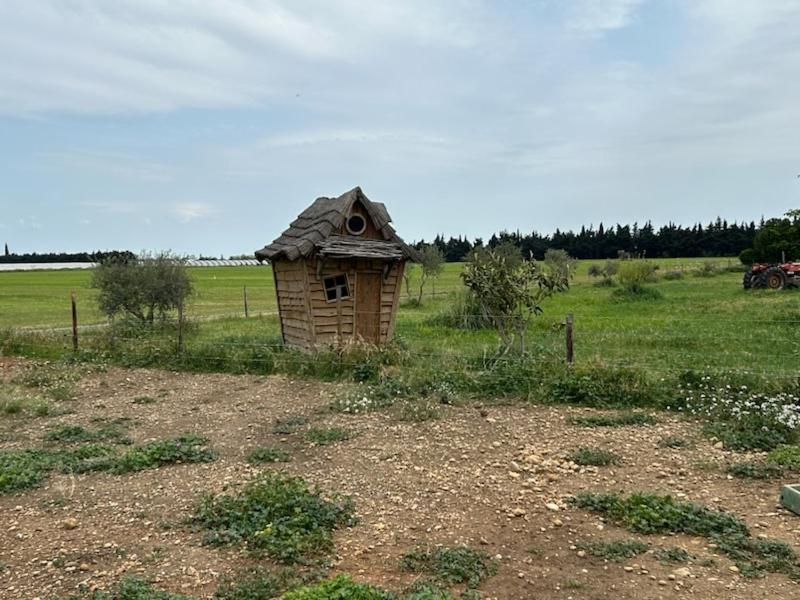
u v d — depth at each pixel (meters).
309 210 15.52
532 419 8.70
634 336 15.63
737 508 5.63
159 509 5.79
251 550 4.86
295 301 13.88
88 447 7.63
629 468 6.76
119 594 4.21
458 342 15.52
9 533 5.29
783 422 7.68
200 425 8.90
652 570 4.50
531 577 4.44
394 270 14.09
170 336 16.08
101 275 18.19
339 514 5.50
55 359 13.97
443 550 4.80
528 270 11.98
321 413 9.30
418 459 7.16
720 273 47.22
